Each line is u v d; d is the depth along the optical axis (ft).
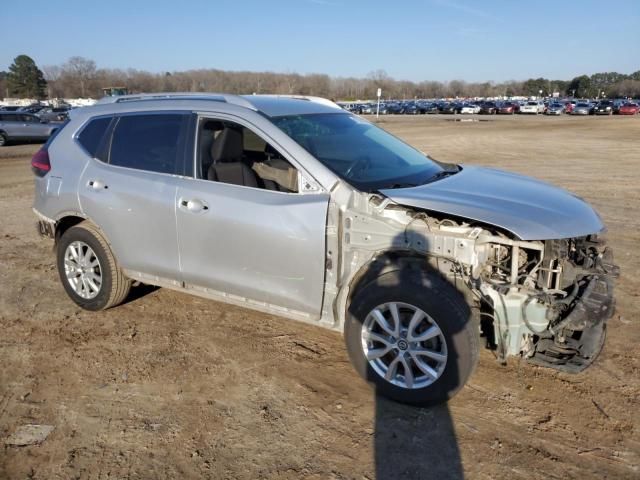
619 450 9.99
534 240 10.71
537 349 11.03
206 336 14.66
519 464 9.66
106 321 15.60
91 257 15.74
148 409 11.33
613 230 25.20
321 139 13.43
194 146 13.66
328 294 12.10
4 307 16.69
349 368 13.03
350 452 10.02
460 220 11.30
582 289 10.99
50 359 13.42
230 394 11.89
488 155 61.05
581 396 11.69
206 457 9.89
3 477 9.37
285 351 13.83
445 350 10.75
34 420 10.94
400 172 13.44
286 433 10.56
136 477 9.38
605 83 522.47
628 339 14.21
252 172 13.46
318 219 11.76
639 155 59.77
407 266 11.47
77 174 15.51
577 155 60.44
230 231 12.81
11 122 79.56
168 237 13.91
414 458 9.84
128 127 14.97
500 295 10.64
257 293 12.94
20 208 32.07
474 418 10.98
